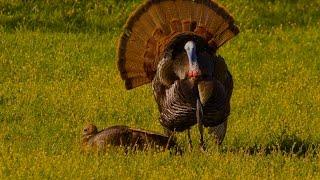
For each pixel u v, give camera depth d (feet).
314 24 178.50
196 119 87.10
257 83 130.00
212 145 88.58
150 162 80.23
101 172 76.64
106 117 106.52
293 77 134.82
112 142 84.74
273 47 157.17
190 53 85.05
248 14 179.11
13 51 146.51
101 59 145.48
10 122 103.45
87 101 112.88
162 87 88.38
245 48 156.76
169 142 87.10
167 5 89.76
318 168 82.12
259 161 82.58
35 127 99.86
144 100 114.52
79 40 159.02
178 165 80.38
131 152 83.76
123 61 91.66
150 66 91.50
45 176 75.41
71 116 104.78
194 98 84.99
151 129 100.83
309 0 188.24
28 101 113.29
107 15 174.70
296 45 160.45
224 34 89.86
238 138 94.63
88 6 176.76
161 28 90.07
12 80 128.98
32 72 133.49
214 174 76.74
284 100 115.44
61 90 120.37
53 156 81.51
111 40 160.56
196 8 89.56
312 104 115.03
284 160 84.23
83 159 80.23
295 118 104.53
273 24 177.47
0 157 81.46
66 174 75.72
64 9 174.40
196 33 89.20
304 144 92.48
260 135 95.86
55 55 145.38
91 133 88.22
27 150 86.38
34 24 168.35
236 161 81.15
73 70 136.46
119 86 123.44
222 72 88.58
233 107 111.65
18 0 174.70
